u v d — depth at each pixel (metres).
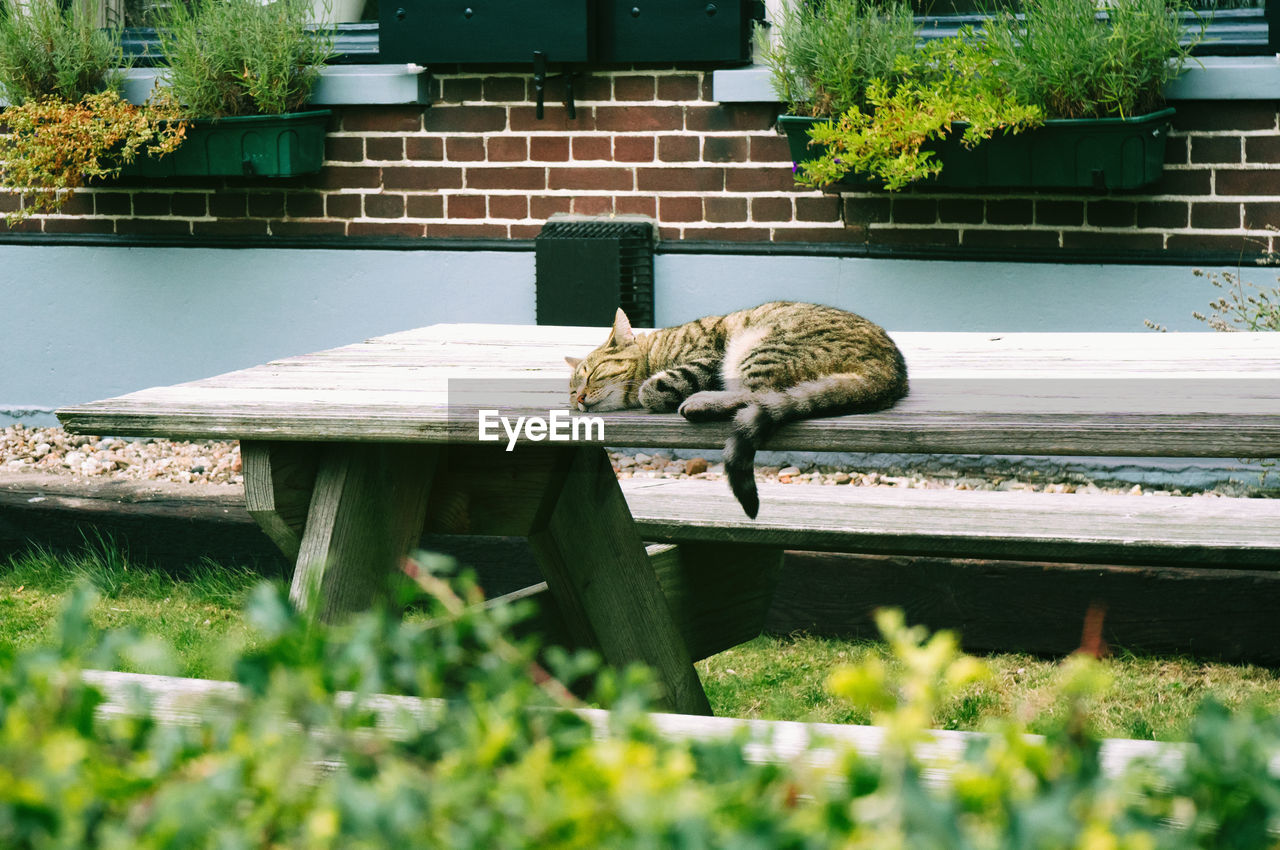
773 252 6.05
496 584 5.00
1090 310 5.77
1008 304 5.85
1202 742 1.24
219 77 6.18
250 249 6.57
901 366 2.98
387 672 1.41
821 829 1.11
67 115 6.11
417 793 1.17
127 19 7.02
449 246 6.36
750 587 4.10
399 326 6.49
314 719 1.32
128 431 2.78
